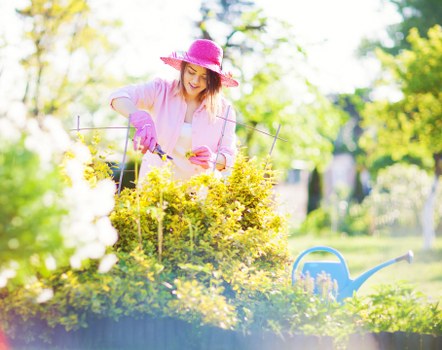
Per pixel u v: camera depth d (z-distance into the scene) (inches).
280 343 166.4
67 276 161.3
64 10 605.3
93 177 183.8
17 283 152.9
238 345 166.2
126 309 164.6
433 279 378.6
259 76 647.1
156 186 189.6
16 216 138.3
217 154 223.8
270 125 667.4
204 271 174.1
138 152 206.5
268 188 202.8
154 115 232.2
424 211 745.6
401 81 697.6
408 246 735.7
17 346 162.2
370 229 1065.5
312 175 1416.1
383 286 186.7
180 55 233.1
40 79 611.2
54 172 144.2
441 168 762.2
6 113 146.1
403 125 708.7
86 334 164.2
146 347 165.5
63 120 693.3
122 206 181.2
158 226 183.5
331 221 1096.8
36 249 139.9
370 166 1336.1
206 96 229.1
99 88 706.8
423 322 179.6
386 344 173.2
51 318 160.2
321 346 167.8
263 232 194.4
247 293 181.3
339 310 177.2
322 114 695.1
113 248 183.0
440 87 683.4
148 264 169.2
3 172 138.5
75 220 141.9
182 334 165.9
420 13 1202.0
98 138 199.3
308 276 199.3
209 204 190.9
